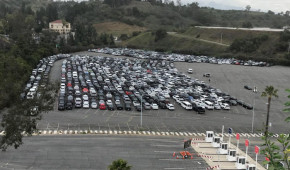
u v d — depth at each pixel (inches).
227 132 3225.9
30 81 4820.4
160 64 7647.6
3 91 2234.3
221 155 2625.5
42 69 5861.2
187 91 4845.0
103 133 2970.0
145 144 2748.5
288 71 7239.2
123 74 5994.1
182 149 2684.5
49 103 2180.1
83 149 2561.5
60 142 2689.5
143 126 3255.4
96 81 5162.4
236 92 5147.6
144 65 7357.3
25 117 2043.6
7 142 2016.5
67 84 4958.2
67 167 2220.7
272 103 4515.3
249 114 3941.9
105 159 2386.8
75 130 3011.8
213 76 6461.6
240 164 2365.9
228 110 4104.3
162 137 2957.7
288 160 732.7
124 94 4357.8
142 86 4953.3
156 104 3966.5
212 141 2834.6
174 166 2327.8
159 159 2442.2
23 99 2183.8
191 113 3873.0
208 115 3823.8
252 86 5659.5
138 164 2324.1
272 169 713.6
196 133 3134.8
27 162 2272.4
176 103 4328.3
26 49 6107.3
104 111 3735.2
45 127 3048.7
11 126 1979.6
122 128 3152.1
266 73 6914.4
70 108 3700.8
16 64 4037.9
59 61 7760.8
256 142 2965.1
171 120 3531.0
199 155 2578.7
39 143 2645.2
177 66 7642.7
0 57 4626.0
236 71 7081.7
